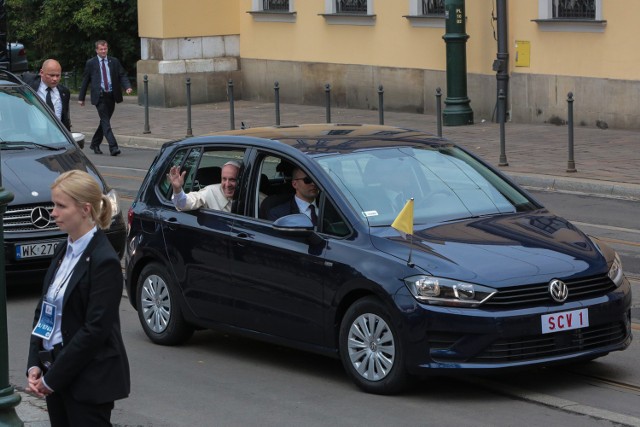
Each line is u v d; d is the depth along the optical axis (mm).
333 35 35969
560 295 9484
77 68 47656
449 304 9312
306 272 10250
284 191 11141
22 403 9859
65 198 6641
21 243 13867
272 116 34938
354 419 9273
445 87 32656
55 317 6715
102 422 6742
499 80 30484
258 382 10531
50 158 15031
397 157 11062
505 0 30297
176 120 35062
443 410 9430
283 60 37938
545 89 29984
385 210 10305
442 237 10000
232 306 11055
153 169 12367
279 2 38062
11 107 16109
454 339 9336
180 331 11820
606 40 28359
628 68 27953
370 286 9672
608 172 22188
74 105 41094
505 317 9281
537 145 26359
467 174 11188
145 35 39250
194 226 11422
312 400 9859
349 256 9922
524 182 22281
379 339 9734
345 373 10727
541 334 9406
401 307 9438
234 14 39438
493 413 9328
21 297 14500
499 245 9914
